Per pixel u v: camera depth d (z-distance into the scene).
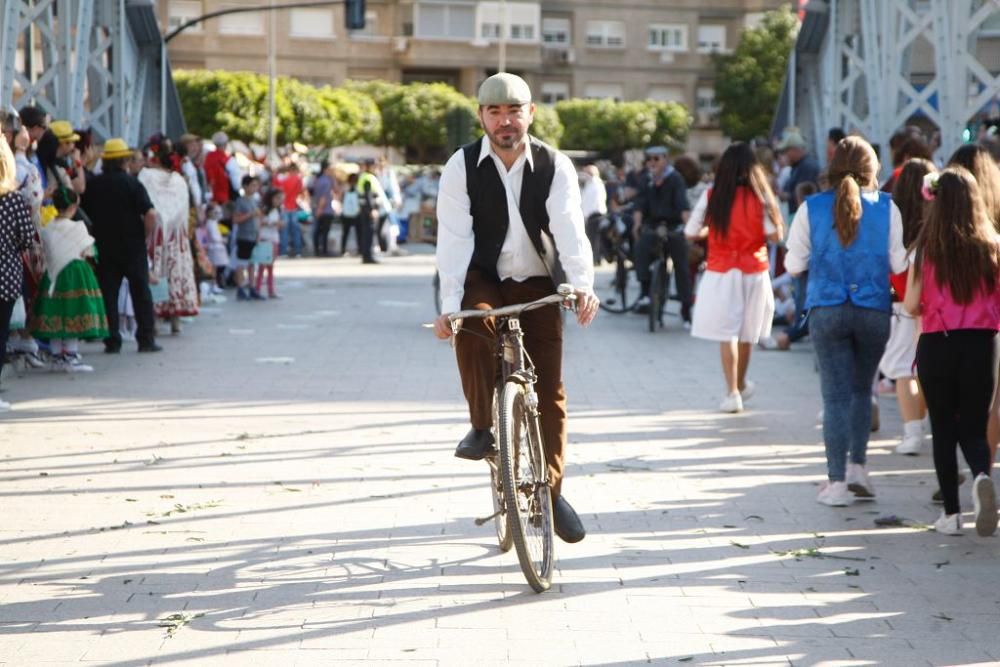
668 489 8.50
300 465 9.08
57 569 6.55
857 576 6.59
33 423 10.66
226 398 12.05
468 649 5.44
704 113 82.75
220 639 5.54
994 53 18.83
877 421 10.71
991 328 7.29
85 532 7.26
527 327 6.58
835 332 8.06
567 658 5.34
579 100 76.56
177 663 5.25
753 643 5.55
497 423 5.93
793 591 6.31
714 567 6.71
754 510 7.96
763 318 11.60
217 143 24.22
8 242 10.83
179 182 17.05
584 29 81.81
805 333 16.44
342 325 18.81
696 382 13.45
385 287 26.02
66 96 17.62
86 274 13.48
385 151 73.88
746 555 6.95
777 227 11.47
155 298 16.86
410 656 5.35
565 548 7.05
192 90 63.66
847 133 21.78
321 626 5.72
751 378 13.84
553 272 6.50
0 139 10.80
